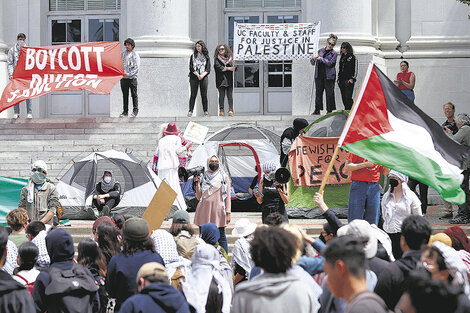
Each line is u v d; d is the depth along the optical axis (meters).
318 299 7.58
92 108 29.97
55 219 17.03
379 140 11.61
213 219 15.58
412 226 7.72
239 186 21.48
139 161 19.77
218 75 24.92
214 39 28.62
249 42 24.72
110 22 29.58
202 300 9.03
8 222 11.98
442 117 26.72
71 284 8.75
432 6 26.88
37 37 29.02
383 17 27.12
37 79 23.58
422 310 4.95
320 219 19.28
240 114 29.34
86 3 29.69
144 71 26.61
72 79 23.61
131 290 8.98
